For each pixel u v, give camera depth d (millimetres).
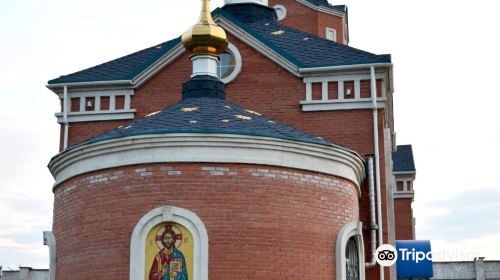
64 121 26531
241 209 18516
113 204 18922
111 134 19719
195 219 18250
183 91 22672
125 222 18656
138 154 18891
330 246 19609
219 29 22938
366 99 24828
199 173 18594
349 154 20594
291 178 19234
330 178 20062
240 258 18266
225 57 26219
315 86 25391
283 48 26453
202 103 21391
